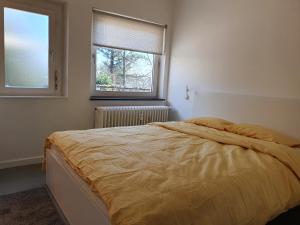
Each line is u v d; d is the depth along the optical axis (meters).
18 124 2.79
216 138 2.15
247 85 2.78
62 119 3.05
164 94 3.96
